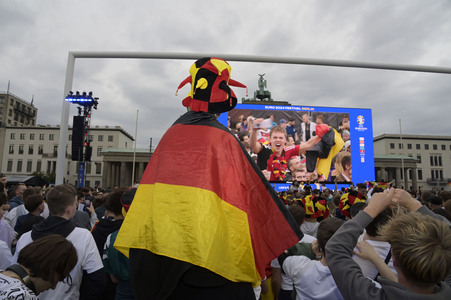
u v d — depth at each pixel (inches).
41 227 127.0
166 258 68.8
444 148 3319.4
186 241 66.7
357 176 1286.9
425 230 59.3
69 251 93.6
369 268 94.0
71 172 3179.1
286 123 1280.8
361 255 86.4
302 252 139.9
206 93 86.8
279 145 1263.5
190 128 81.8
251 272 70.6
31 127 3257.9
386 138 3299.7
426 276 56.8
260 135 1259.8
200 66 91.1
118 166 2647.6
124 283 133.6
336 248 70.6
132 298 132.4
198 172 73.9
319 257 124.3
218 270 66.1
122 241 72.3
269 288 155.6
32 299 80.5
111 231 163.6
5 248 142.6
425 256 55.9
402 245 59.9
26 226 172.2
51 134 3260.3
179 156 76.7
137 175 2795.3
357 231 72.3
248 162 81.0
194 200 70.4
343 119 1315.2
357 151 1302.9
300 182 1157.7
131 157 2397.9
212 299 68.7
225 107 88.0
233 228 71.0
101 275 128.6
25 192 257.9
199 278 69.0
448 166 3292.3
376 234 99.3
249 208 75.4
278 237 77.8
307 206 237.5
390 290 61.1
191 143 78.3
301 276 110.0
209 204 70.3
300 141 1277.1
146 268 70.4
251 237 71.9
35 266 87.1
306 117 1294.3
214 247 66.9
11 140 3250.5
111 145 3253.0
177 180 73.2
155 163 80.7
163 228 68.4
